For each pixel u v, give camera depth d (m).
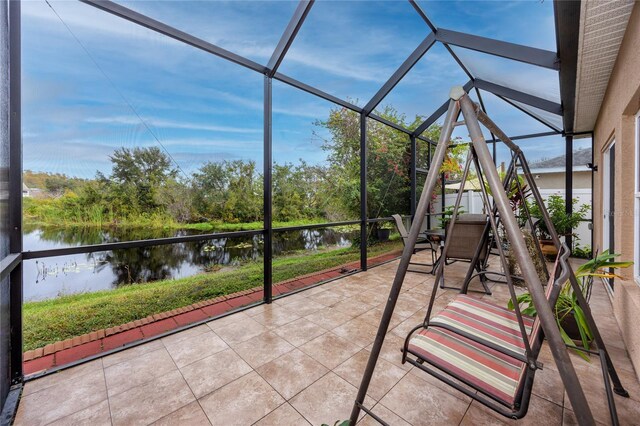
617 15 1.88
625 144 2.36
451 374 1.32
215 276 3.79
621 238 2.40
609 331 2.44
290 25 2.94
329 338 2.44
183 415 1.60
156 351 2.26
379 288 3.80
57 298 2.75
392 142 6.27
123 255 3.09
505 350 1.20
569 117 4.01
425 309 3.04
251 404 1.68
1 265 1.51
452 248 3.82
